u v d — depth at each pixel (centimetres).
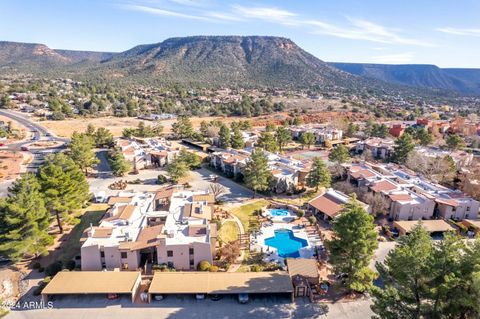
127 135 14338
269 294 4666
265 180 8081
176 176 9075
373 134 15225
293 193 8419
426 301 3303
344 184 8375
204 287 4544
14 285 4825
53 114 18375
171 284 4597
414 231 4150
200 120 19875
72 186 6216
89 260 5122
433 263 2959
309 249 5906
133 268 5225
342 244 4516
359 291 4662
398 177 8512
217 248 5788
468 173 8850
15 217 4944
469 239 6178
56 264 5084
